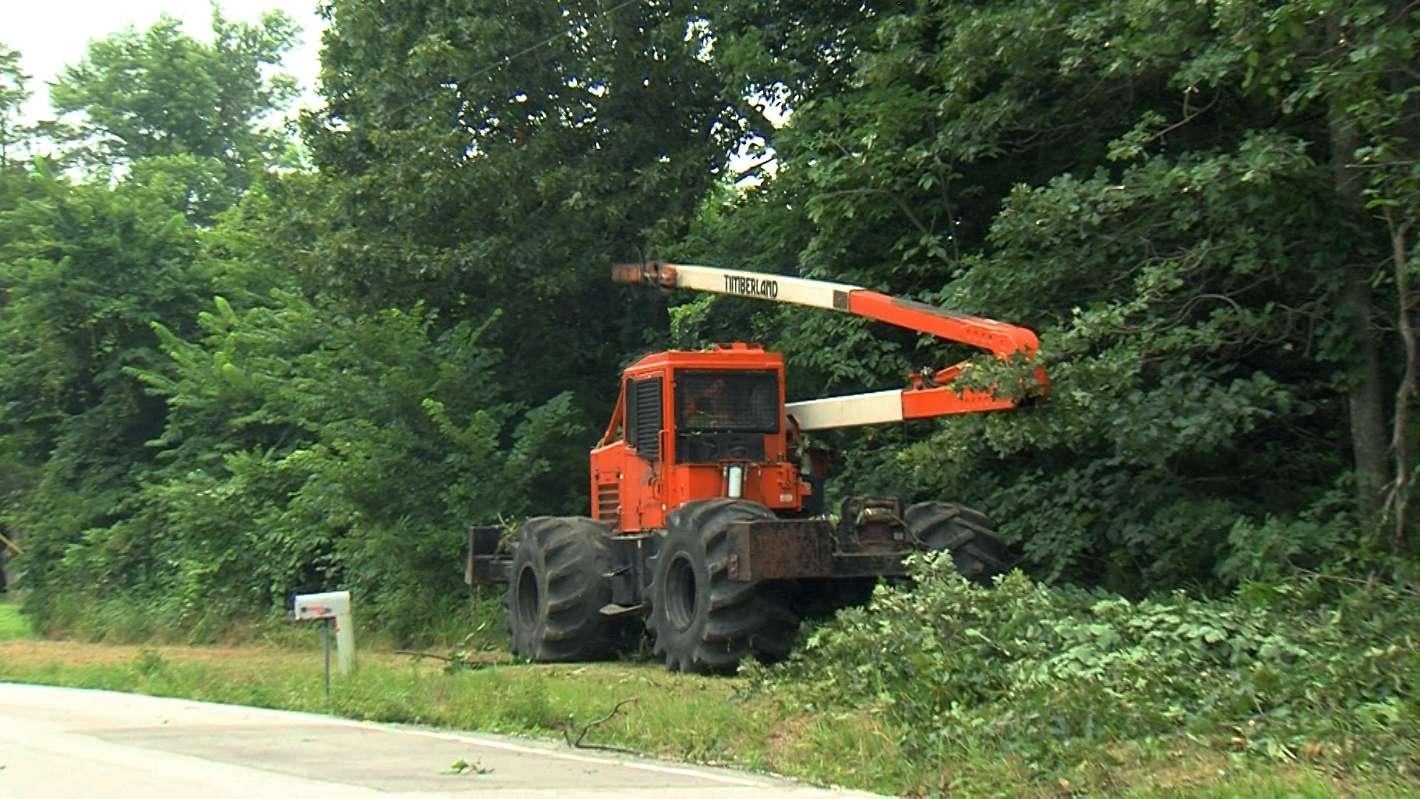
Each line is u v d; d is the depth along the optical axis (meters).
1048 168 15.81
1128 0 12.54
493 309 22.02
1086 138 15.34
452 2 20.97
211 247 30.89
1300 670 9.09
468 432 19.86
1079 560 14.64
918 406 13.52
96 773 9.16
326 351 23.55
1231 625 10.00
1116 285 13.66
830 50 18.97
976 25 14.21
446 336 21.38
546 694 11.88
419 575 19.77
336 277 21.31
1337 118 10.99
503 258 20.72
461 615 19.19
